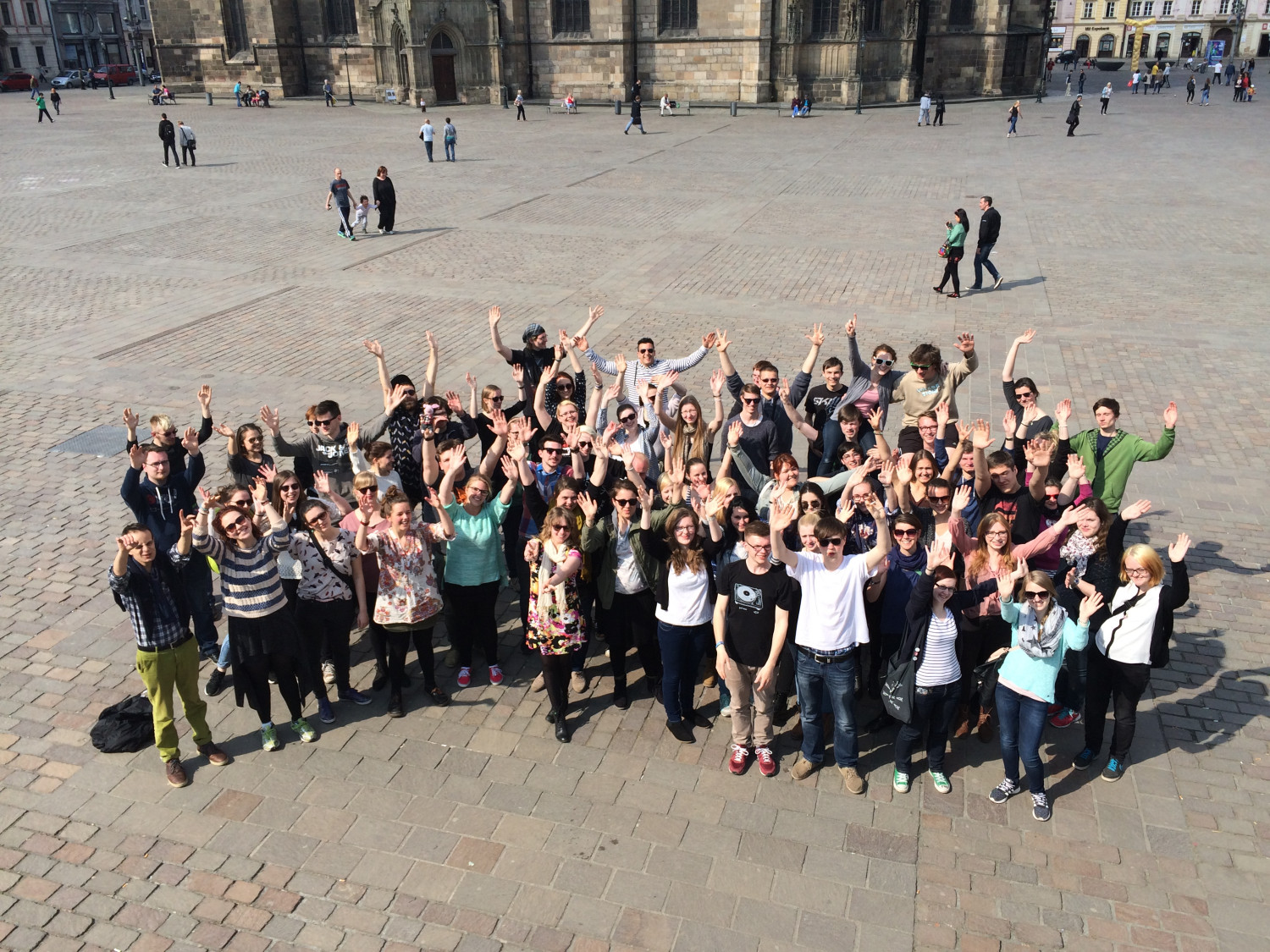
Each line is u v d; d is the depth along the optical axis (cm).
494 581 852
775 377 1070
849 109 6097
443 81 6488
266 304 2081
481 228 2766
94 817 725
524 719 838
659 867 675
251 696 780
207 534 737
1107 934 622
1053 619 688
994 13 6488
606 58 6362
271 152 4331
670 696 789
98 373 1686
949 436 1055
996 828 710
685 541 739
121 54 11806
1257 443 1373
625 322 1925
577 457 912
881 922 631
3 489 1264
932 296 2073
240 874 671
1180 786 749
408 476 1028
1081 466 859
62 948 614
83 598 1017
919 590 688
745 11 6006
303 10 6850
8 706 849
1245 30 12288
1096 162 3841
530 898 651
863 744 806
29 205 3134
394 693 835
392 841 700
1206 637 939
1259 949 611
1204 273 2208
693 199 3173
